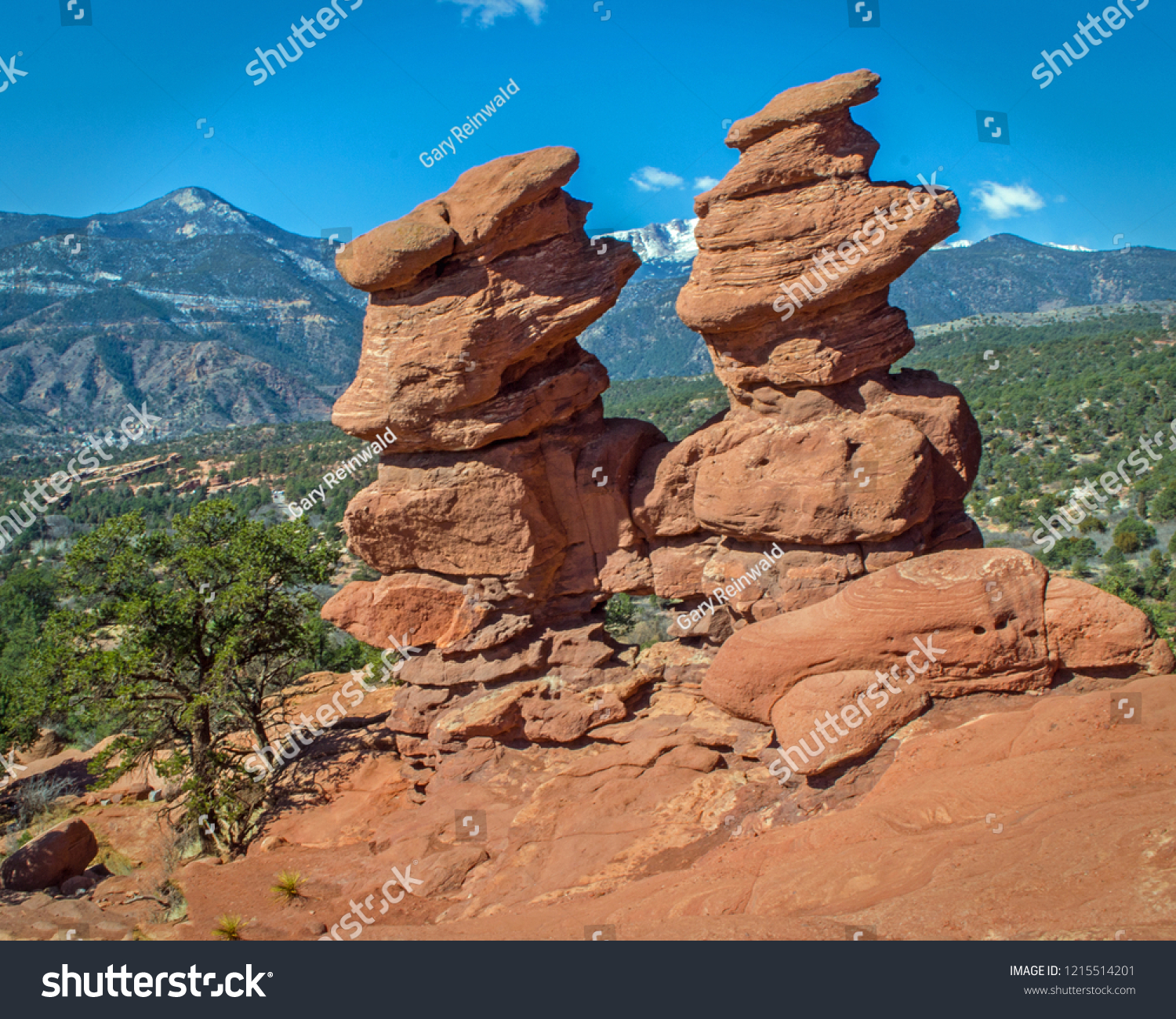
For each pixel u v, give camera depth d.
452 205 14.97
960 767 11.47
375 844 15.38
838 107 13.42
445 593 16.86
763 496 14.76
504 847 14.18
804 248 13.99
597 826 13.84
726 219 14.49
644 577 16.80
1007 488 82.69
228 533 20.45
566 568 17.05
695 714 15.83
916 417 14.57
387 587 17.05
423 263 14.89
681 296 15.29
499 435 15.70
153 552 20.58
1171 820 8.30
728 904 10.14
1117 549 67.75
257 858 15.48
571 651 16.92
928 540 14.85
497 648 17.03
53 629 19.78
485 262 15.03
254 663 20.64
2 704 26.11
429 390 15.48
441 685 17.30
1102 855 8.09
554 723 16.41
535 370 16.12
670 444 17.17
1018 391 111.75
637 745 15.45
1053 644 12.34
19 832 21.00
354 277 15.28
